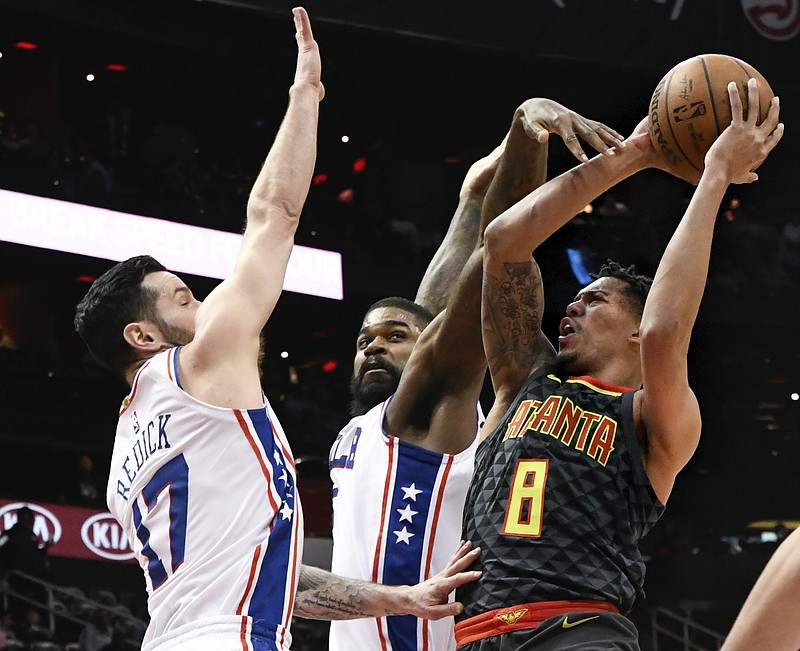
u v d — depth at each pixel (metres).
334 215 23.61
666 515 22.67
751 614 1.90
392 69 21.64
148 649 3.21
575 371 3.94
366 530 4.71
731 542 22.00
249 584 3.17
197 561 3.20
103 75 22.91
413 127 25.11
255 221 3.50
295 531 3.33
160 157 21.64
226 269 19.53
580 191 3.85
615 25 17.62
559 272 22.94
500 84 22.19
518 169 4.30
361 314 22.09
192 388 3.33
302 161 3.56
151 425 3.35
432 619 3.75
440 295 5.39
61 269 19.17
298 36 3.74
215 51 21.75
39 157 18.88
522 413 3.79
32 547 16.83
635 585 3.54
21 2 19.61
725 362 24.14
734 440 23.61
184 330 3.69
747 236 23.80
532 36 17.47
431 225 24.80
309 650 17.59
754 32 17.88
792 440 23.47
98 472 20.14
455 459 4.72
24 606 16.41
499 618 3.46
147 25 20.69
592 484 3.55
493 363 4.17
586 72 20.77
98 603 16.92
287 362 24.22
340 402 22.70
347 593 4.17
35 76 22.06
